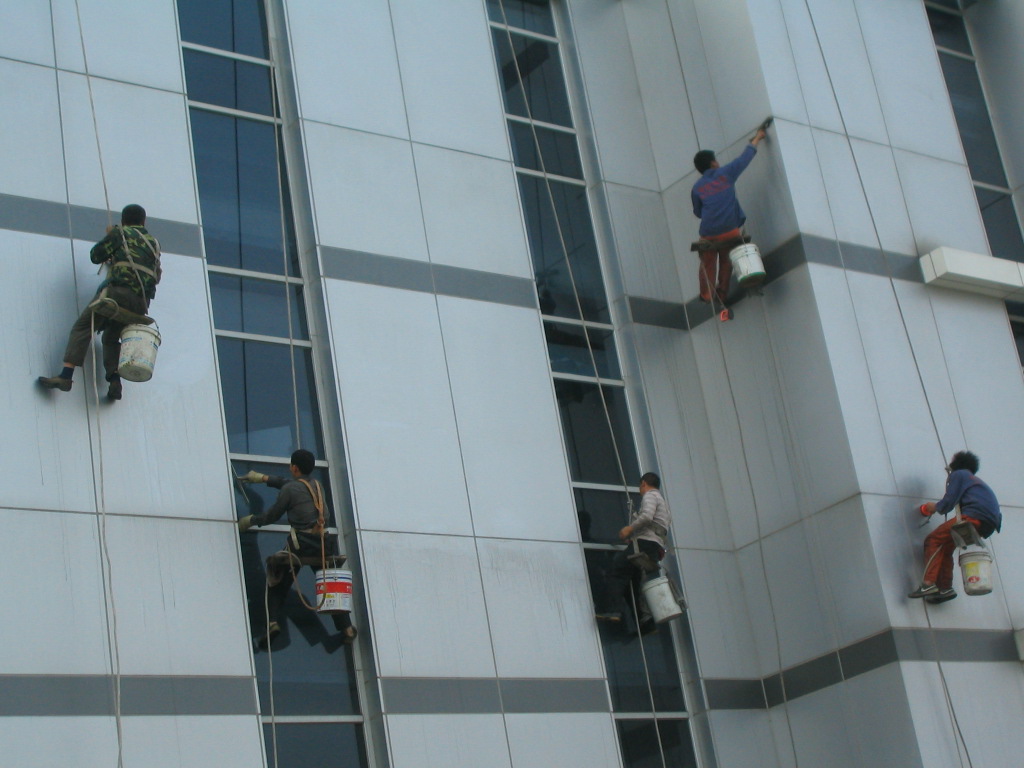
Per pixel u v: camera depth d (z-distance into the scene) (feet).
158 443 49.24
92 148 52.47
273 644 49.65
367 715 50.11
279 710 48.65
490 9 67.67
